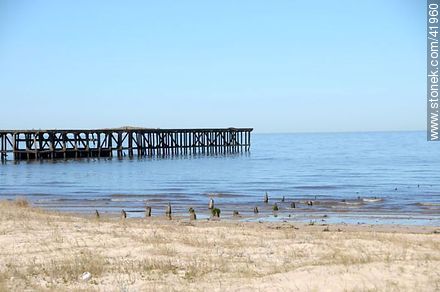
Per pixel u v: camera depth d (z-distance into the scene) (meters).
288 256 15.67
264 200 40.25
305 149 150.62
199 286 11.95
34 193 49.31
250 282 12.13
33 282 12.66
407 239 19.53
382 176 64.19
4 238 18.41
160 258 15.30
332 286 11.18
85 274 13.18
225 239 18.80
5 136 88.50
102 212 34.09
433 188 50.25
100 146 94.06
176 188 52.84
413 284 11.16
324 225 26.59
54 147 89.50
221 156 109.69
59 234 19.27
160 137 102.69
